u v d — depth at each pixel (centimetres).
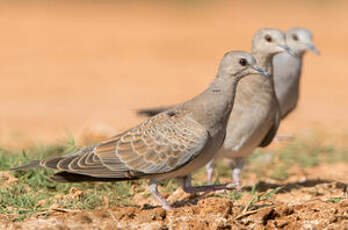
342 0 4900
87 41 3647
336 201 1030
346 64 3338
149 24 4206
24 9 4381
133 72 3028
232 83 985
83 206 1005
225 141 1155
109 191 1098
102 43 3622
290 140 1648
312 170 1421
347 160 1526
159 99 2459
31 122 2019
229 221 902
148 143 924
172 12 4644
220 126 965
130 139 929
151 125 943
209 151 955
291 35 1539
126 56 3369
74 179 910
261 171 1378
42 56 3262
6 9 4341
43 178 1123
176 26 4191
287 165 1438
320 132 1869
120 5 4756
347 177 1309
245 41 3769
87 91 2625
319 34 3962
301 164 1469
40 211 977
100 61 3228
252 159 1456
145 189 1130
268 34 1220
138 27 4097
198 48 3603
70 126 1950
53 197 1044
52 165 895
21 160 1198
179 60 3328
